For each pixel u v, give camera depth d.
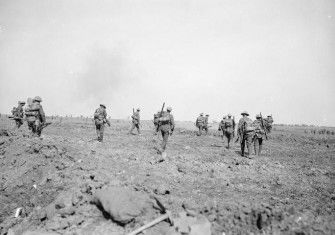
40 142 9.62
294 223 4.84
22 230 5.39
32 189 7.00
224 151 12.85
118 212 4.98
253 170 8.86
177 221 4.84
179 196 6.02
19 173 7.83
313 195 6.71
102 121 12.83
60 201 5.76
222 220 5.01
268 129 24.44
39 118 11.62
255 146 12.05
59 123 26.12
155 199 5.41
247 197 6.28
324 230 4.70
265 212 4.97
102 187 6.06
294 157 12.31
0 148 9.74
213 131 26.86
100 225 5.05
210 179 7.59
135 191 5.73
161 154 10.20
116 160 8.80
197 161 9.66
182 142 15.96
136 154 10.07
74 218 5.28
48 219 5.43
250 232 4.71
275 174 8.52
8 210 6.36
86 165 7.74
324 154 13.71
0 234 5.55
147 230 4.77
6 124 23.09
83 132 19.19
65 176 7.10
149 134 19.31
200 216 5.05
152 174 7.56
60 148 9.09
